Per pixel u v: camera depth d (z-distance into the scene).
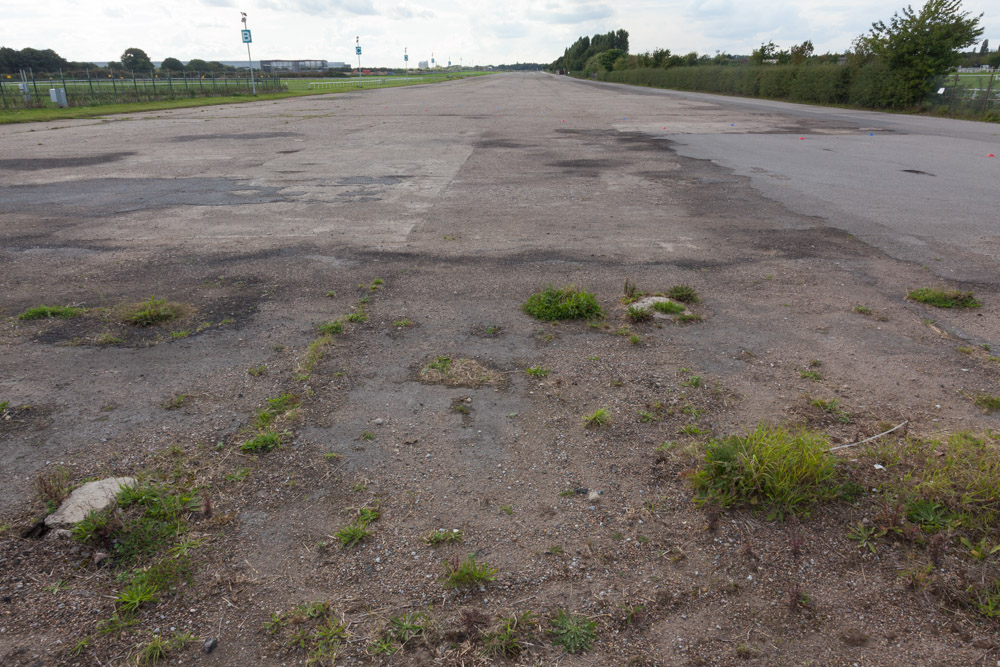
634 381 3.96
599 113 27.61
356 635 2.19
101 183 10.94
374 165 12.88
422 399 3.74
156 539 2.61
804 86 37.16
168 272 6.10
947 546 2.58
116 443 3.26
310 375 4.02
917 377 4.00
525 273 6.10
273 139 17.58
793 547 2.57
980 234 7.53
